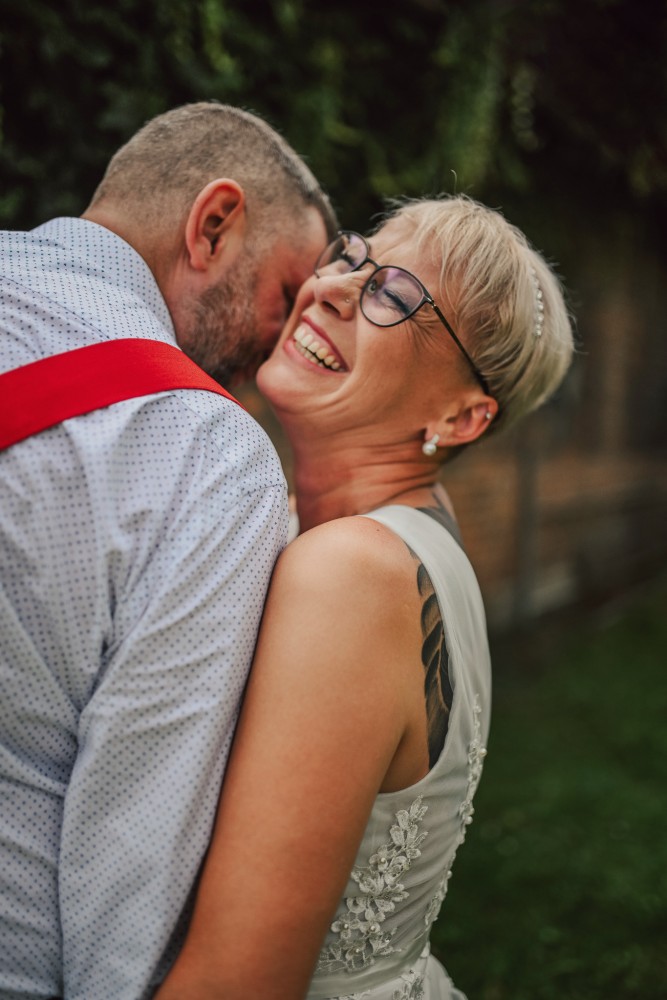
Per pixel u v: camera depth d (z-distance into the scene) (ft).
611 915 9.75
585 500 27.45
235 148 4.18
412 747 3.31
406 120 10.33
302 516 4.52
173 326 4.16
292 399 4.25
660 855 11.07
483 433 4.52
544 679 18.61
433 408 4.17
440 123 10.18
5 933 2.92
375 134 10.10
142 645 2.85
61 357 3.10
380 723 3.04
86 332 3.22
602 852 11.10
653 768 13.99
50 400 2.98
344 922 3.36
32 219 6.95
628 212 17.75
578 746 14.88
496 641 20.61
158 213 4.01
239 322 4.39
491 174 11.94
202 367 4.44
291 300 4.60
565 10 10.96
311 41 8.98
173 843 2.85
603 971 8.82
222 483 3.09
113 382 3.09
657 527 36.86
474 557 19.61
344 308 4.14
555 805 12.39
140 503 2.96
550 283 4.38
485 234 4.05
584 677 18.89
